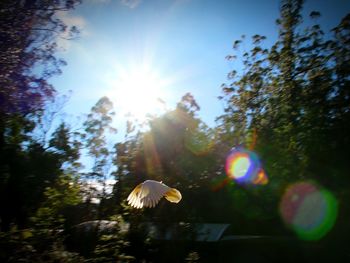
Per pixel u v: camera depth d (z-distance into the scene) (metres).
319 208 19.38
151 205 3.85
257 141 24.17
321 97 22.22
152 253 11.68
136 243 11.18
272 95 26.98
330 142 19.48
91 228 12.07
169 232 12.30
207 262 12.75
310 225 19.47
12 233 7.80
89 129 18.64
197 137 25.33
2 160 14.71
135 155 17.84
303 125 20.36
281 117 24.48
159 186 3.96
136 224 11.42
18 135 15.34
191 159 22.42
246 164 21.91
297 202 19.98
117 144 17.72
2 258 7.50
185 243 12.23
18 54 14.14
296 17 25.77
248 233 20.61
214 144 26.45
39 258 7.87
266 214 20.95
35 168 15.57
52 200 10.65
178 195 3.98
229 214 20.83
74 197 11.66
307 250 15.45
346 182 18.92
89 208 14.63
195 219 12.86
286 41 26.12
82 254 11.55
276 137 22.66
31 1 14.52
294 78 25.41
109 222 11.87
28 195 14.35
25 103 15.83
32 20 14.37
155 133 23.81
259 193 21.11
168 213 12.58
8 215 13.58
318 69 24.61
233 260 13.60
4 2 13.34
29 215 11.10
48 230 8.61
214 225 15.28
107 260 8.95
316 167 19.23
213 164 23.27
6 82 13.87
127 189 13.23
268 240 14.52
